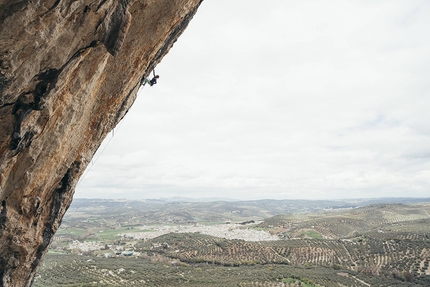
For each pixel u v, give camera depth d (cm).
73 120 1012
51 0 588
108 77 1105
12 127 768
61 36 698
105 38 821
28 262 1214
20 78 671
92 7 708
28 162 923
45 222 1223
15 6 546
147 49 1150
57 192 1244
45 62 710
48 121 875
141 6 951
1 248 1058
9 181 917
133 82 1265
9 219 994
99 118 1226
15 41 594
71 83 876
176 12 1093
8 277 1149
